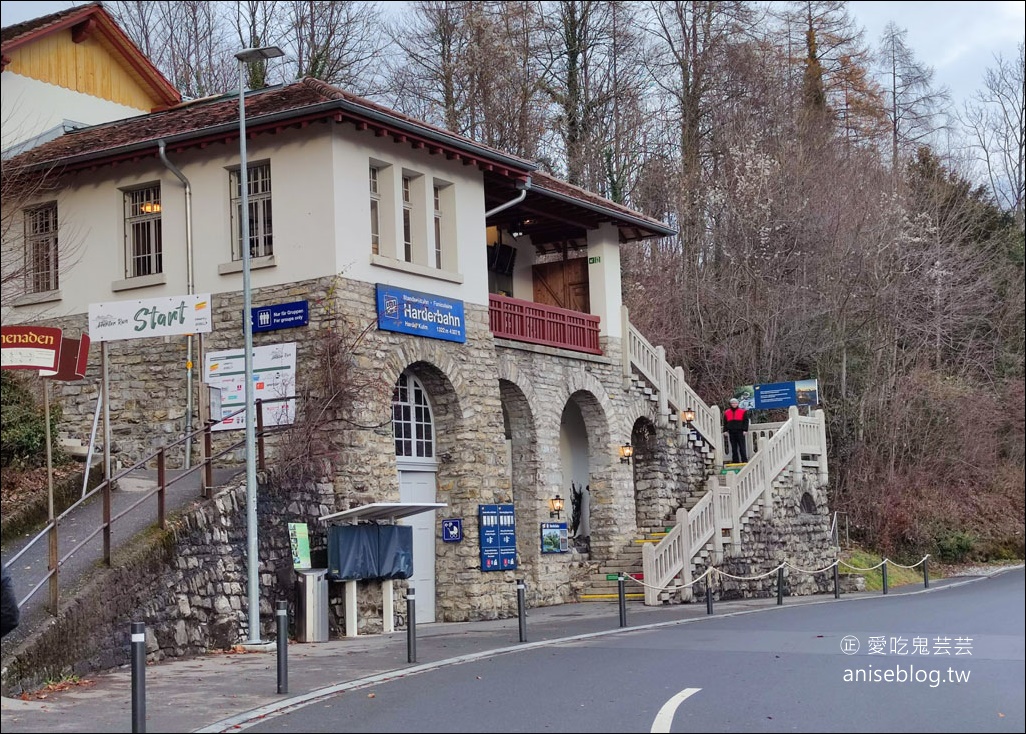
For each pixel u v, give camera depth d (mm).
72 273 25188
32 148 26391
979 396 49531
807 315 43438
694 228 45656
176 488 20672
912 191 49625
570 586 29703
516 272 32188
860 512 43375
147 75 30562
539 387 28625
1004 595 29125
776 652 16859
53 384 25125
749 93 47750
